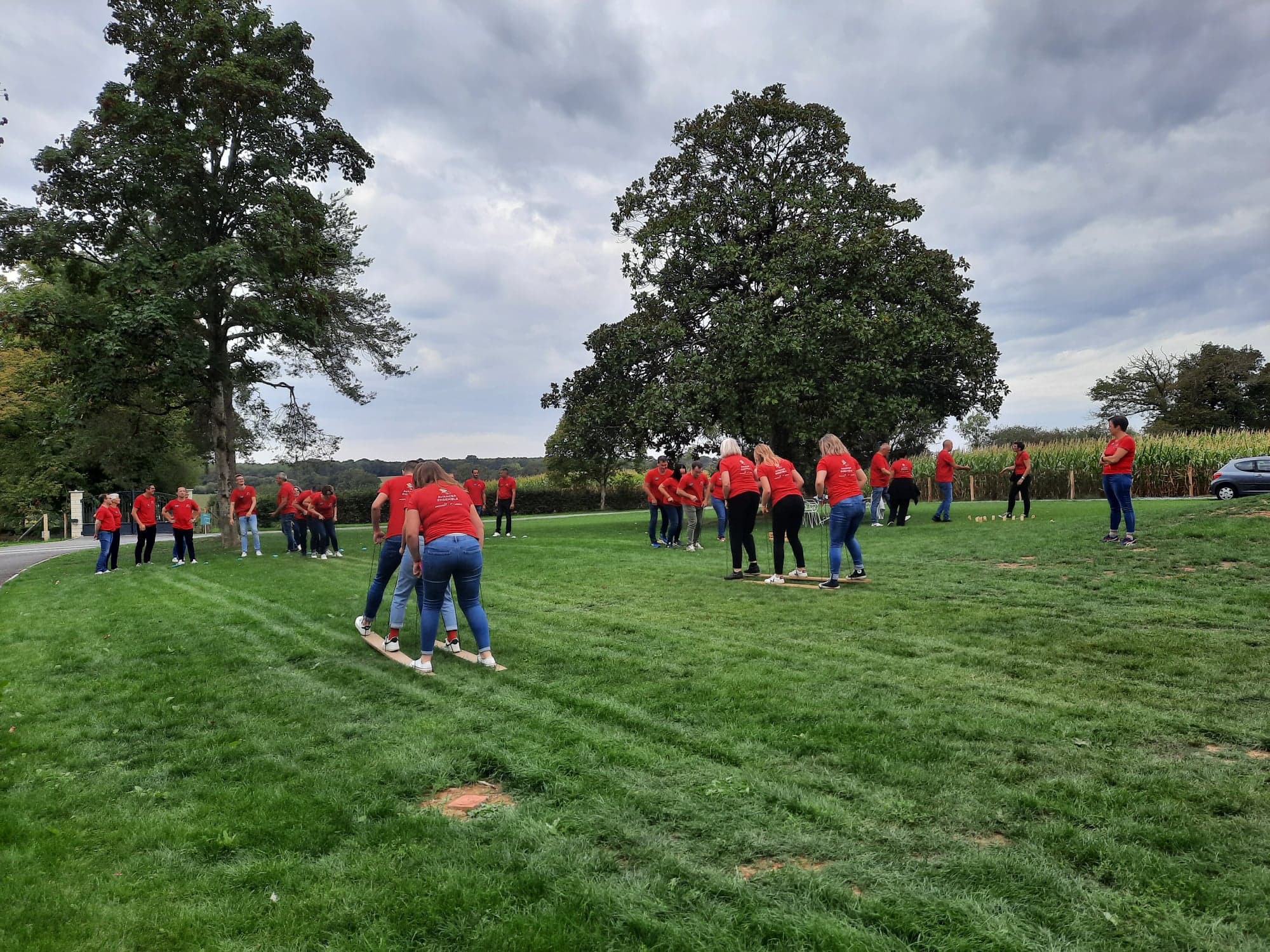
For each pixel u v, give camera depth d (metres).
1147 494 32.34
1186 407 58.31
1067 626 6.38
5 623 9.49
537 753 4.00
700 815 3.19
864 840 2.93
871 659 5.65
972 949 2.24
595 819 3.20
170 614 9.45
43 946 2.37
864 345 21.36
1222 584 7.64
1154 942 2.23
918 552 11.90
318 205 21.59
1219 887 2.48
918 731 4.06
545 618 8.01
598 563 12.84
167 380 18.47
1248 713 4.14
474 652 6.61
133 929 2.48
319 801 3.52
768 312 22.14
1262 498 11.83
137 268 18.59
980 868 2.67
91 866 2.96
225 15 20.84
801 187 23.94
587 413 25.34
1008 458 34.97
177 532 17.41
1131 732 3.92
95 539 39.75
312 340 21.52
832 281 22.48
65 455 26.47
